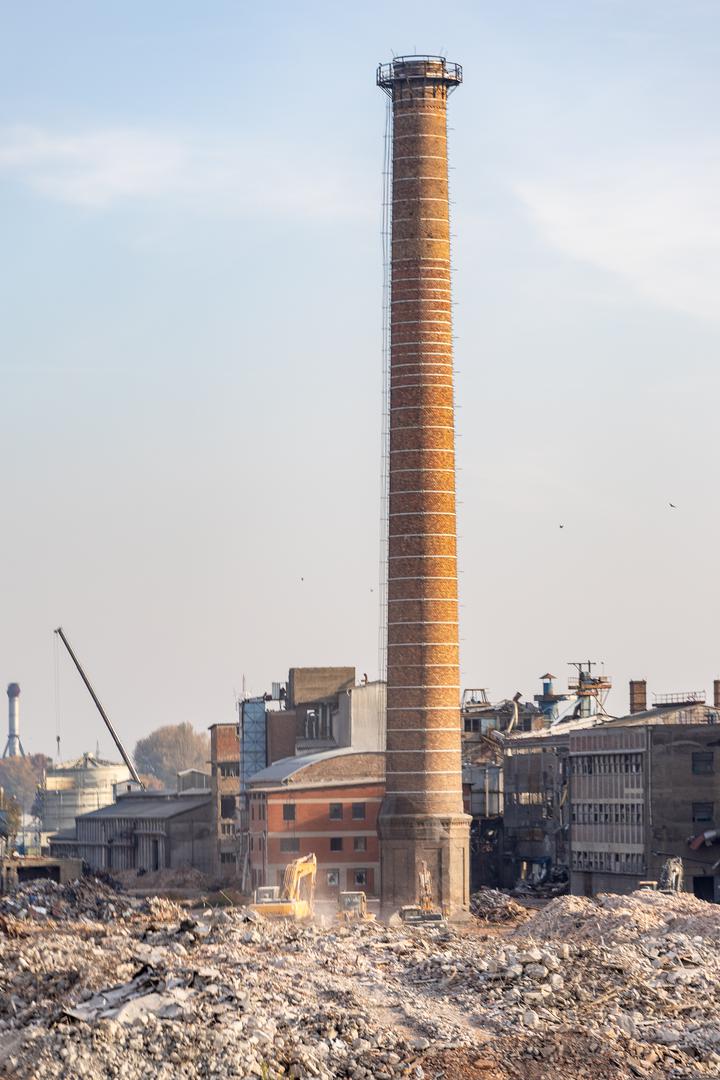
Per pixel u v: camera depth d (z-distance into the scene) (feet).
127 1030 265.75
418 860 620.90
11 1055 263.90
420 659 625.41
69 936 414.62
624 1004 295.89
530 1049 267.59
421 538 627.87
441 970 321.32
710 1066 264.31
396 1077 255.09
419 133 638.94
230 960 333.01
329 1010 284.61
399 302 636.07
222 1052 257.14
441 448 630.74
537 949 327.06
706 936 353.10
